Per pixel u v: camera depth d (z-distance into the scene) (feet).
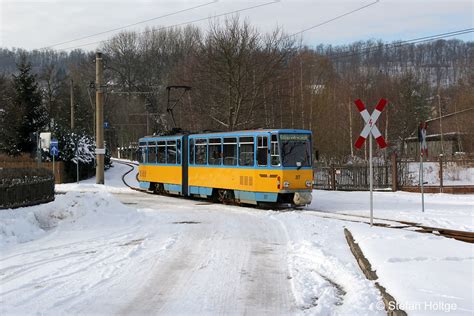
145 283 27.78
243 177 70.28
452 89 253.24
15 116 138.31
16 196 55.62
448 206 68.08
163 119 225.15
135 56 262.47
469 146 183.21
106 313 22.35
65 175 135.13
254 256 35.14
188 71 157.17
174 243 40.42
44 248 39.11
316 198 82.28
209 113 138.82
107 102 255.50
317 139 156.66
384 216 57.36
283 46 139.13
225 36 126.82
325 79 196.85
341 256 33.96
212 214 60.85
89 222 51.06
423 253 32.07
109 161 192.54
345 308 22.85
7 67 180.34
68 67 257.14
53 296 25.02
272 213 60.75
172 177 88.38
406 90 209.97
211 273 30.14
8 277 29.19
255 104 132.26
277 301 24.32
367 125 46.68
